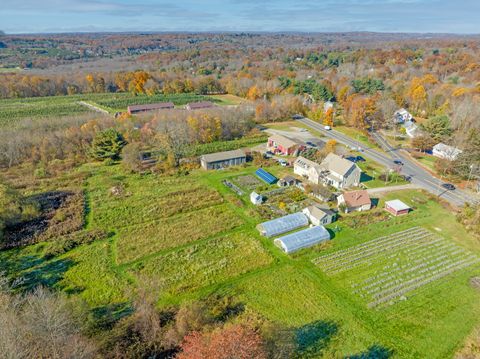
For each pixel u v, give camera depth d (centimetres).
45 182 6038
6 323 2534
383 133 9188
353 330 3088
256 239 4481
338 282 3694
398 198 5622
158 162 6981
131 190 5825
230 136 8644
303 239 4291
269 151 7781
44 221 4750
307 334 3041
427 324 3158
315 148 7662
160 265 3950
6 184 5350
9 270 3819
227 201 5506
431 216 5075
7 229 4522
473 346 2930
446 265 3978
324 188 5609
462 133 7756
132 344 2877
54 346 2473
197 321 2986
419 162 7206
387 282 3697
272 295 3509
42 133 7631
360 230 4691
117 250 4216
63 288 3575
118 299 3438
